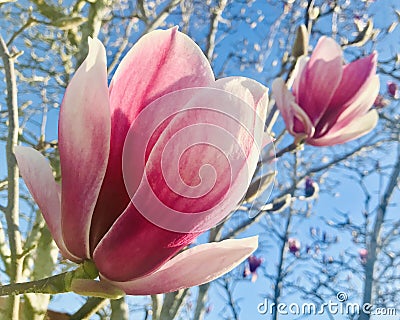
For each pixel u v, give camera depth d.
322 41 0.61
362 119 0.61
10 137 0.40
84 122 0.19
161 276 0.20
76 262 0.20
